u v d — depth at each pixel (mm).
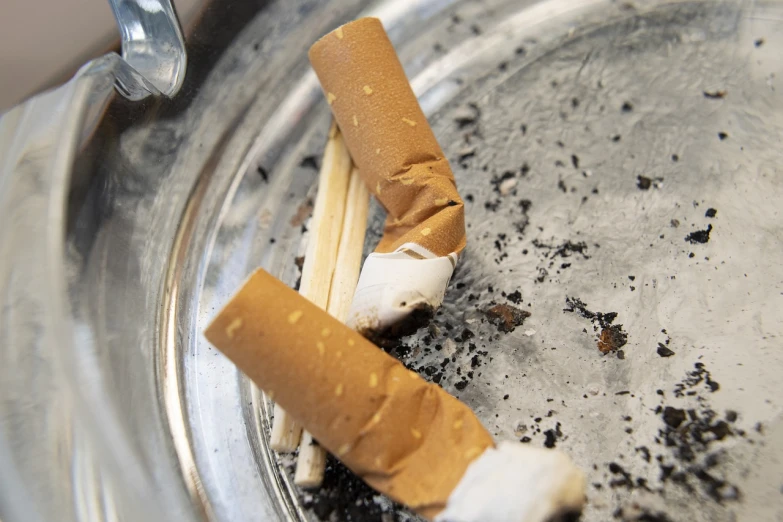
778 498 86
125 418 89
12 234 93
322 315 83
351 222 102
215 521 91
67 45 112
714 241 98
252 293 81
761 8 109
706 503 87
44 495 87
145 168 104
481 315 97
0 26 109
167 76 108
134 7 107
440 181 92
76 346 88
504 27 115
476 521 76
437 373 95
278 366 81
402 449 81
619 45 111
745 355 92
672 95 107
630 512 87
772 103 104
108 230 98
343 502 90
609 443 90
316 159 109
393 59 96
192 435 95
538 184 104
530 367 94
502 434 91
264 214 107
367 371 81
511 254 100
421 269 88
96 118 99
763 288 95
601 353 94
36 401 89
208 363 99
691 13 111
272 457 93
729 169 101
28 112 99
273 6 115
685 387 92
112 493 85
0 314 91
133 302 99
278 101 113
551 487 76
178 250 105
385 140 93
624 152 104
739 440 89
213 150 110
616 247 99
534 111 109
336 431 81
